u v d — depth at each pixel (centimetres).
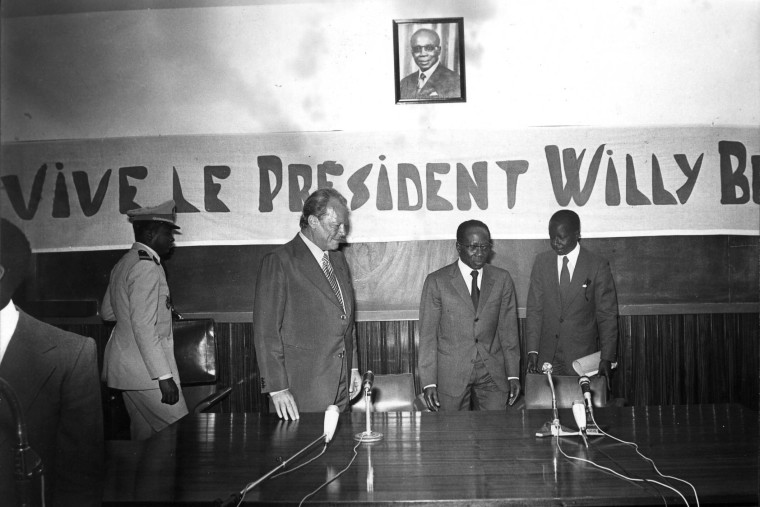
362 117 469
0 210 427
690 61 462
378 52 466
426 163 468
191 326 395
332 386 306
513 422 278
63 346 177
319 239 310
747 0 459
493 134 466
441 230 469
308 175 471
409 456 232
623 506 192
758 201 465
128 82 474
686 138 464
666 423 271
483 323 375
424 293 386
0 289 172
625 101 464
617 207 465
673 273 466
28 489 171
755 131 464
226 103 472
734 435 253
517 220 466
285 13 467
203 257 475
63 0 460
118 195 476
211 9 470
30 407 171
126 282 357
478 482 205
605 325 423
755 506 192
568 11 462
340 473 216
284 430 271
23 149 476
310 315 306
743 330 465
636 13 461
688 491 194
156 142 475
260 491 201
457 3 463
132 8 471
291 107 470
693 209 465
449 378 376
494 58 464
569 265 429
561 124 465
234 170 473
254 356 473
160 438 261
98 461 181
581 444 244
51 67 475
